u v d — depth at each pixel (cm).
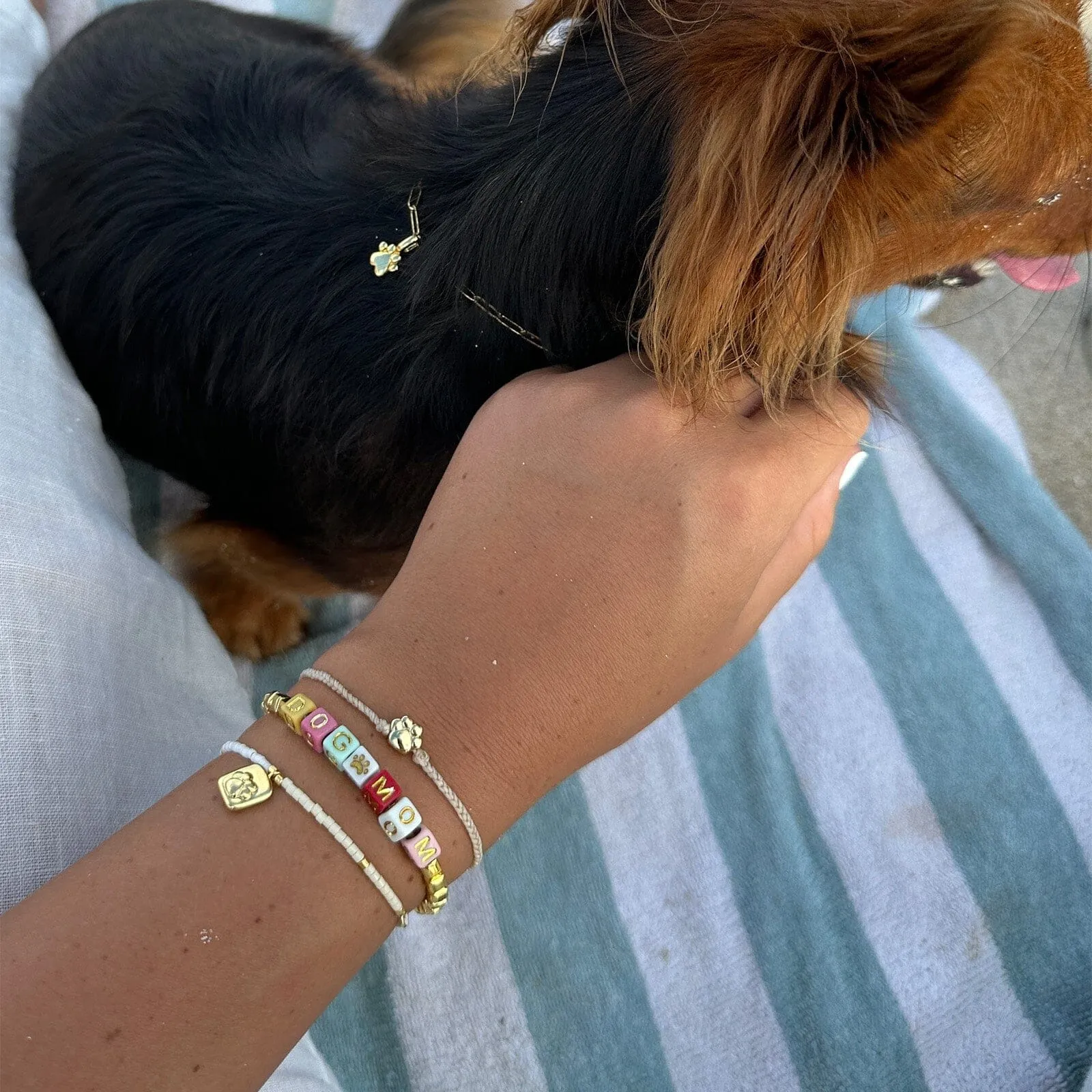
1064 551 50
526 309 30
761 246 25
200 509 47
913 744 46
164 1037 19
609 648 23
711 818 45
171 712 30
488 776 22
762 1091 39
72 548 28
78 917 20
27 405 31
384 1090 39
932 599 50
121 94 41
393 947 42
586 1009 41
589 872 44
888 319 48
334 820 21
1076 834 44
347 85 42
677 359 26
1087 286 55
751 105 25
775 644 50
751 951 42
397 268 33
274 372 35
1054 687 48
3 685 25
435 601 23
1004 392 57
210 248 36
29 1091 18
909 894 43
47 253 40
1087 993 39
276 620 49
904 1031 39
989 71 24
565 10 30
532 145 30
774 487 25
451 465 26
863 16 24
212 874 20
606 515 24
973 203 27
